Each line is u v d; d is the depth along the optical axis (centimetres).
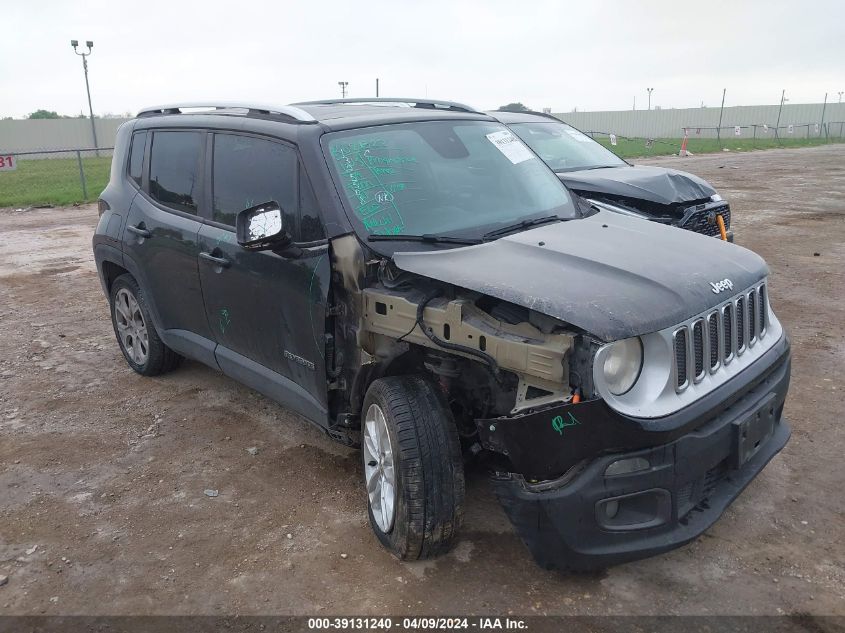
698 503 315
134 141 564
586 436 282
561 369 284
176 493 423
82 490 429
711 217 739
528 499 294
